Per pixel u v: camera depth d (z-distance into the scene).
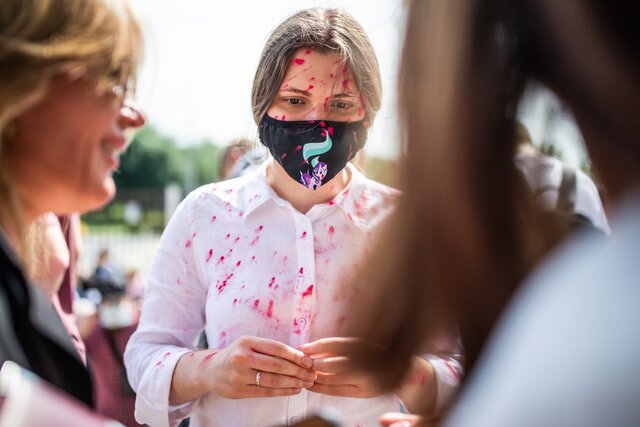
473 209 0.76
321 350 1.66
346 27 1.86
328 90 1.82
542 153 0.76
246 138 2.08
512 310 0.64
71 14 1.09
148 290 1.98
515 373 0.56
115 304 6.15
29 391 0.92
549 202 0.95
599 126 0.63
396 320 0.86
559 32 0.65
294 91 1.83
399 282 0.84
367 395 1.61
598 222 1.38
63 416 0.92
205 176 40.44
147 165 38.75
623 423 0.50
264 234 1.86
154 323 1.94
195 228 1.92
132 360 1.93
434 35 0.73
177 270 1.94
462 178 0.74
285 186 1.93
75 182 1.17
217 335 1.83
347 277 1.79
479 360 0.77
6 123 1.07
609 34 0.62
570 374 0.53
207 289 1.94
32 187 1.16
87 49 1.10
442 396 1.54
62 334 1.12
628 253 0.56
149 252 16.53
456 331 0.86
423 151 0.75
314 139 1.84
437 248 0.78
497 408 0.56
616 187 0.63
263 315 1.79
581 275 0.58
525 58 0.71
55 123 1.13
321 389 1.64
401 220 0.80
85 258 15.24
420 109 0.75
